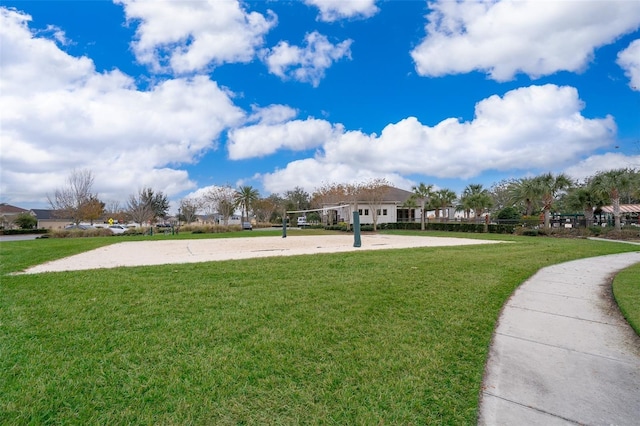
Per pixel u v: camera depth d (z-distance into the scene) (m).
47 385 2.60
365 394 2.52
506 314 4.56
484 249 12.38
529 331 3.92
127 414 2.26
